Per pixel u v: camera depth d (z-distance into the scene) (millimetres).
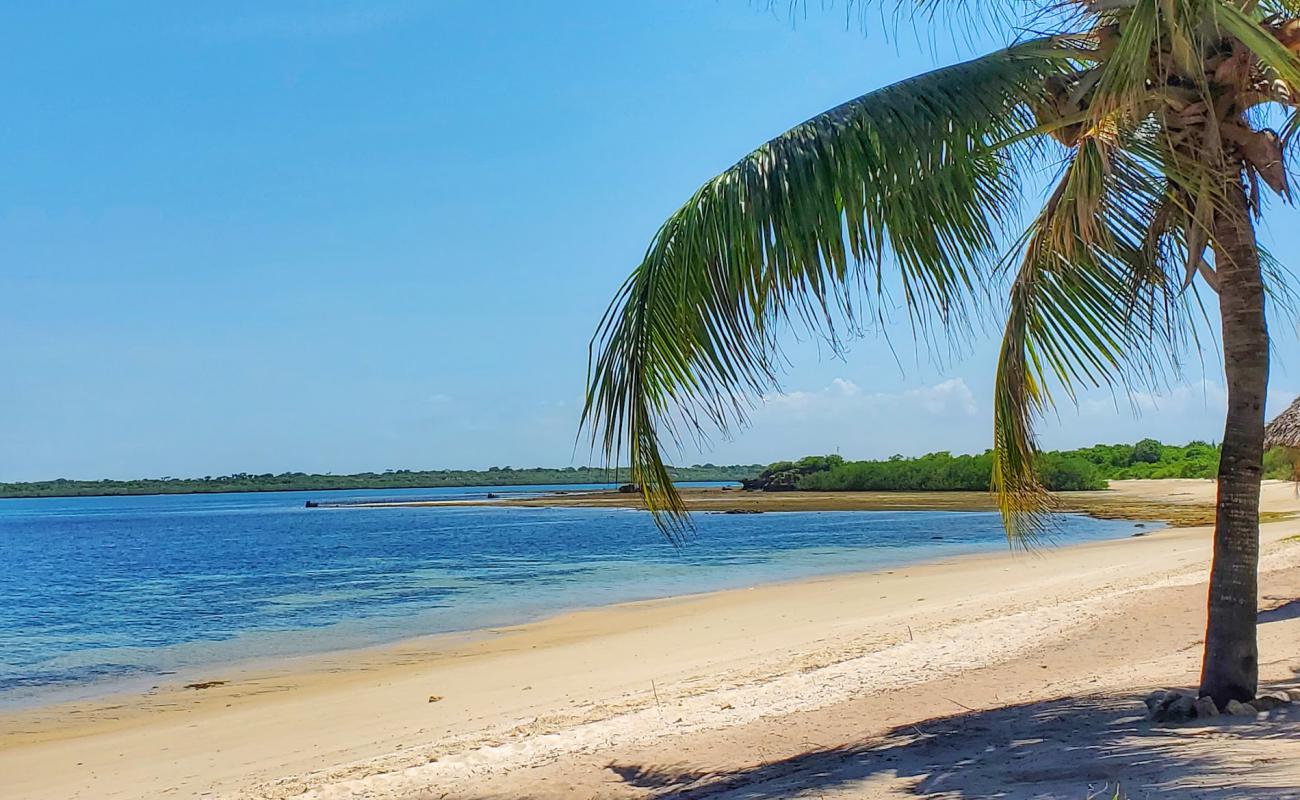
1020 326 6395
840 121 4762
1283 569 16250
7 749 10430
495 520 67812
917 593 19547
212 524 75312
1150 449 100812
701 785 6094
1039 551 29812
